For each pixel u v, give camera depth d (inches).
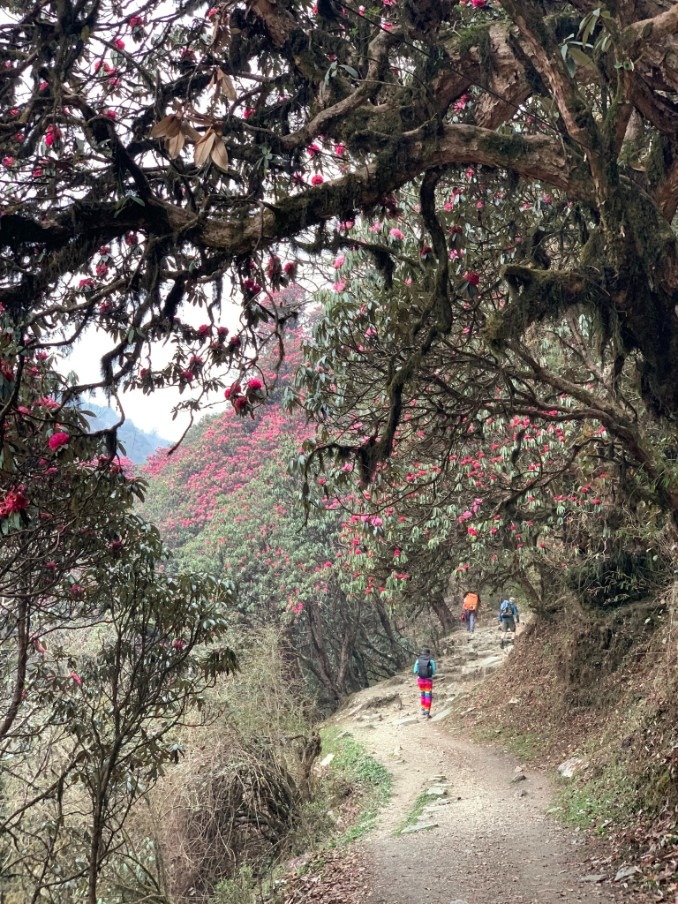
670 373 190.7
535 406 246.4
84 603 231.9
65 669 273.7
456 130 170.9
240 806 433.4
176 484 1132.5
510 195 256.4
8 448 136.8
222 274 160.2
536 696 585.3
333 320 256.7
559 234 253.1
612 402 266.7
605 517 431.8
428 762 550.0
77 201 139.3
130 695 238.2
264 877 402.9
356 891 316.2
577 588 555.2
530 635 666.8
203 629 229.9
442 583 576.1
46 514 196.5
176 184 169.3
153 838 335.9
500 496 439.8
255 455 1013.2
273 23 181.3
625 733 389.1
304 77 189.5
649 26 158.7
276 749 477.7
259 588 824.9
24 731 263.3
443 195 292.0
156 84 176.2
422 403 319.6
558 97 167.3
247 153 166.7
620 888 251.1
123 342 153.9
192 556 892.6
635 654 492.1
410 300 225.1
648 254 179.2
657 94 187.5
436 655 940.0
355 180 162.2
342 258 281.6
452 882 299.4
